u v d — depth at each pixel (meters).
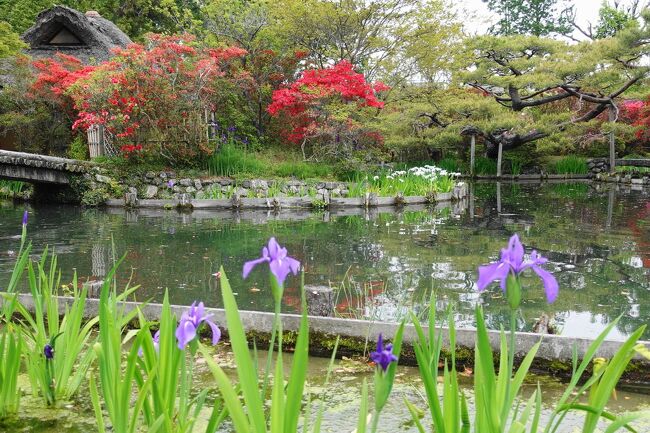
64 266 7.55
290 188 14.96
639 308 5.76
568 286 6.62
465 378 3.68
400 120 20.88
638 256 8.31
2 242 9.34
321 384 3.58
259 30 18.95
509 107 23.14
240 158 16.00
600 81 18.94
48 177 14.51
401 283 6.73
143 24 28.00
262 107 19.09
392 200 14.81
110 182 14.70
